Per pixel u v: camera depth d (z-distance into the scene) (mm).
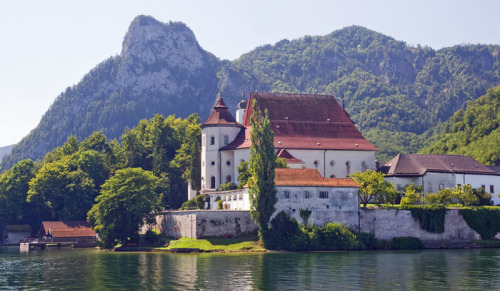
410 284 111125
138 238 177125
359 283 111938
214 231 164375
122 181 179000
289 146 195500
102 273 125250
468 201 179625
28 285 113688
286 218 161375
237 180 188875
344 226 163125
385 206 168625
